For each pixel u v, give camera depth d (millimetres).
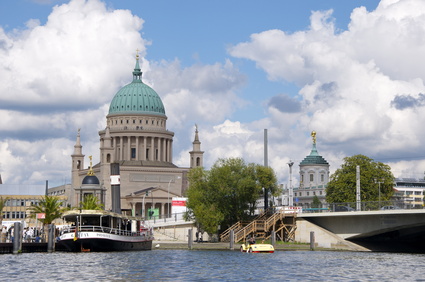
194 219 156125
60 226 133875
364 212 128625
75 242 103500
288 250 123750
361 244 134500
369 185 180500
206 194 152125
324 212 135875
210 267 78625
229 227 152750
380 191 182250
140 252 108188
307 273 72500
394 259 97562
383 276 70375
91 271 72375
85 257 92688
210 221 145625
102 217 109062
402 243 141375
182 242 147750
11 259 87562
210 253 108438
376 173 182625
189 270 74438
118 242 106938
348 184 182875
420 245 142625
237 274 70500
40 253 101000
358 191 154375
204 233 158375
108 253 102375
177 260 89250
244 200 151875
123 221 115812
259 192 155625
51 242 104125
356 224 133375
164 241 151500
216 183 150250
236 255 102812
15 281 62906
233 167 153875
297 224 139375
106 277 66812
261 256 101062
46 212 128250
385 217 129500
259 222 143750
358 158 185875
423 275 71750
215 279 65562
